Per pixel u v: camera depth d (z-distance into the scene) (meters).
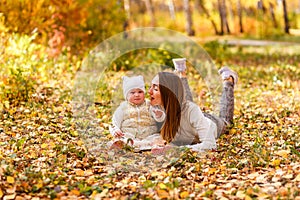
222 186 4.57
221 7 30.23
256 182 4.62
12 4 12.30
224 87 6.92
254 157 5.36
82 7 13.72
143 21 28.62
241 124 6.93
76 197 4.28
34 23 12.43
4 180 4.51
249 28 30.42
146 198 4.19
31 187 4.41
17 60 9.31
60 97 8.21
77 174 4.93
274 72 12.41
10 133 6.18
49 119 6.93
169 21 30.36
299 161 5.27
